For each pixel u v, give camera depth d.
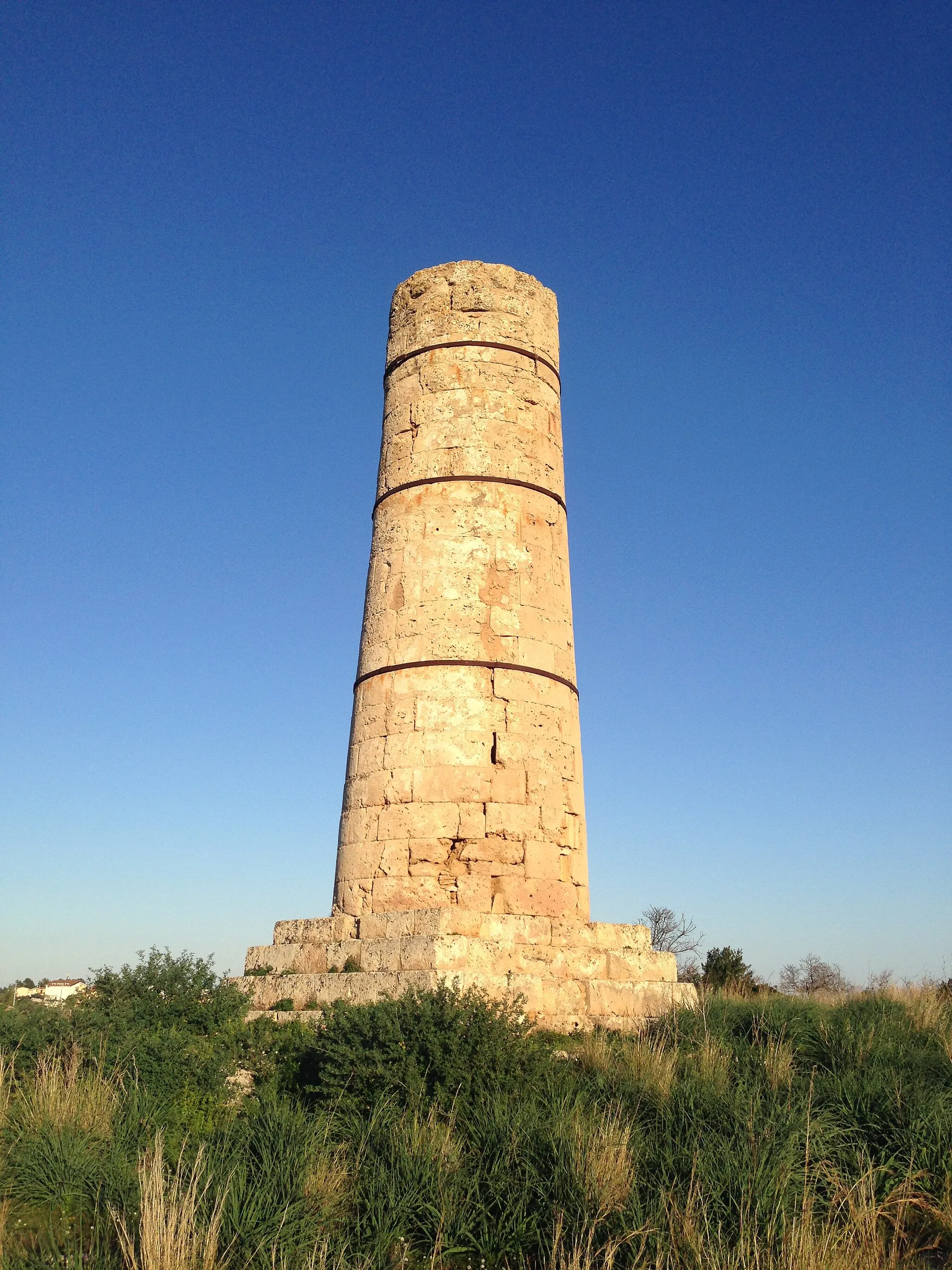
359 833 16.56
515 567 17.56
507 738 16.52
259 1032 14.09
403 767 16.42
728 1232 8.32
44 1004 16.23
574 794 17.22
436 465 18.08
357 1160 9.73
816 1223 8.65
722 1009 15.30
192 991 15.65
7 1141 10.39
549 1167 9.24
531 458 18.44
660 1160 9.45
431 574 17.39
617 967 15.73
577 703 18.22
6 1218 8.45
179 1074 12.58
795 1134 9.57
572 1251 8.22
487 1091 11.02
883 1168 9.30
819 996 22.31
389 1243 8.44
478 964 14.20
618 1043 13.59
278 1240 8.08
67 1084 11.69
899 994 18.56
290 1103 11.73
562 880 16.42
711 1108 10.46
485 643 16.95
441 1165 9.38
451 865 15.78
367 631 18.08
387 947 14.56
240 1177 8.91
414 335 19.33
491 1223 8.81
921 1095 10.64
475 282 19.23
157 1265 7.36
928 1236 8.76
